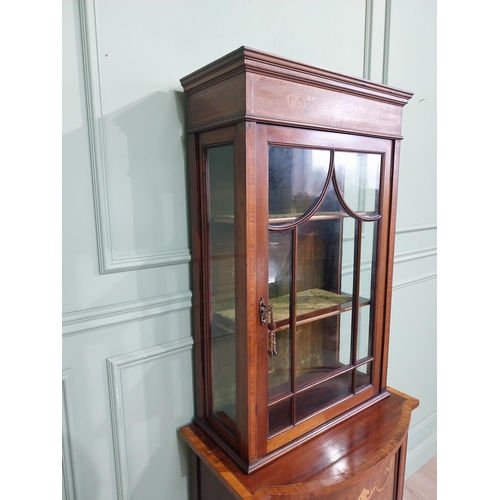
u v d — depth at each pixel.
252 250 0.66
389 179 0.88
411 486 1.47
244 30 0.90
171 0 0.78
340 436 0.82
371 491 0.80
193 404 0.94
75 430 0.78
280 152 0.67
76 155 0.71
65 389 0.75
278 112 0.64
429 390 1.64
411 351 1.52
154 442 0.89
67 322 0.74
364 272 0.88
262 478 0.70
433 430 1.66
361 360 0.91
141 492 0.89
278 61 0.61
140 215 0.80
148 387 0.86
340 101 0.73
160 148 0.81
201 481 0.90
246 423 0.71
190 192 0.84
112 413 0.82
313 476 0.71
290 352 0.76
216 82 0.68
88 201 0.74
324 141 0.72
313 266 0.78
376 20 1.15
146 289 0.83
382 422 0.87
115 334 0.80
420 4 1.26
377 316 0.92
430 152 1.41
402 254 1.38
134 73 0.76
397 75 1.24
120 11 0.73
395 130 0.86
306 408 0.81
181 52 0.81
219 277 0.78
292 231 0.72
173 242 0.85
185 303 0.88
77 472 0.79
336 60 1.09
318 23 1.03
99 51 0.71
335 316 0.85
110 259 0.77
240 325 0.70
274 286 0.71
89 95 0.71
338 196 0.78
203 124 0.73
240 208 0.65
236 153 0.65
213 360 0.85
